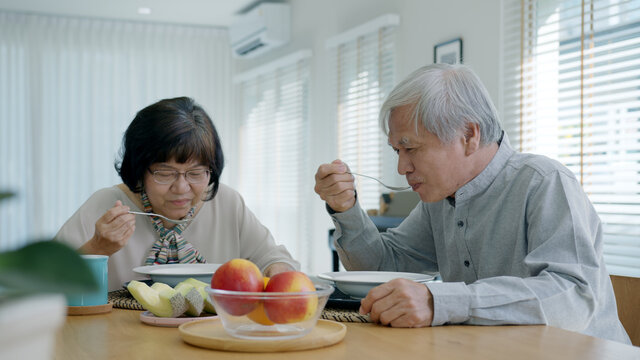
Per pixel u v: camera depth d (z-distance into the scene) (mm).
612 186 2557
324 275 1298
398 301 994
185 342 877
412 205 3221
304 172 4934
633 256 2443
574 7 2621
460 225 1400
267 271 1572
